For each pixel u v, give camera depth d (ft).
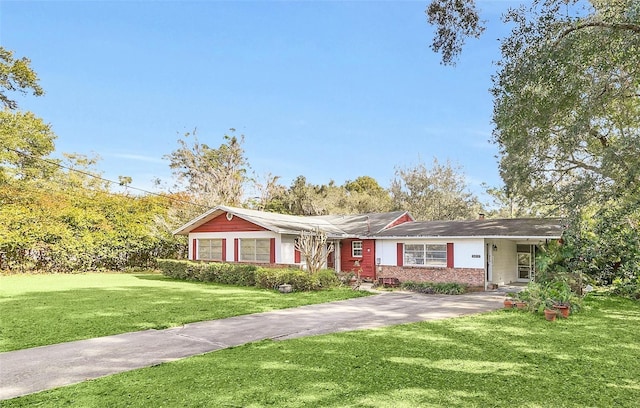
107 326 30.25
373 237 68.80
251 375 18.70
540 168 51.83
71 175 110.73
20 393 16.93
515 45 34.12
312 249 58.90
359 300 45.34
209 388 16.99
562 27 31.89
